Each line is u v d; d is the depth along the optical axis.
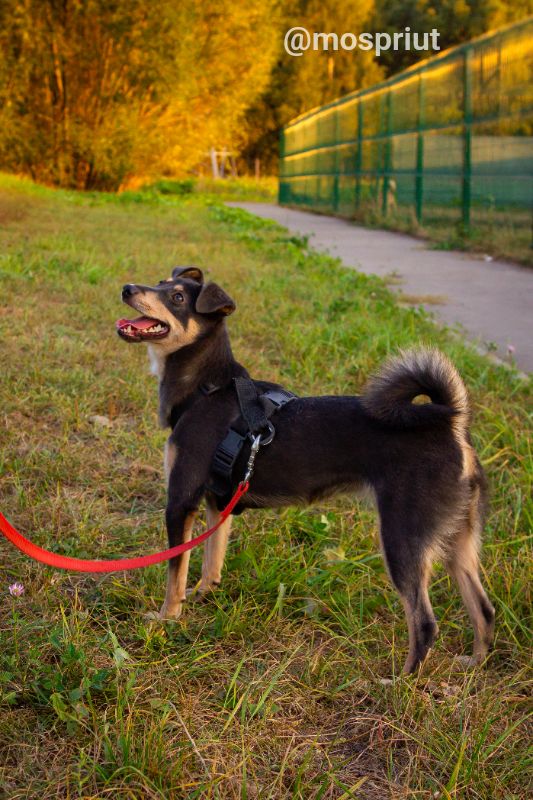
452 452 3.16
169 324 3.43
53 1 24.89
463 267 12.80
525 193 13.24
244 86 32.16
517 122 13.40
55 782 2.44
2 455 4.54
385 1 54.25
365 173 22.23
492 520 4.24
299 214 26.55
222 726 2.75
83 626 3.18
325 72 53.25
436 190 17.23
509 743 2.76
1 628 3.19
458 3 52.75
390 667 3.19
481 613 3.29
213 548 3.62
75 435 5.04
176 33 25.88
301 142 30.28
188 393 3.49
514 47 13.38
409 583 3.09
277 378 6.04
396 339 6.98
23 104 26.61
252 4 30.55
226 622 3.32
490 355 6.93
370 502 3.27
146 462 4.74
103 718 2.68
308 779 2.56
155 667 3.02
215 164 49.31
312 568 3.75
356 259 13.73
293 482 3.32
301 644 3.23
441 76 16.50
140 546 3.94
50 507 4.11
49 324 7.09
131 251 11.70
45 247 11.14
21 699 2.80
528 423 5.38
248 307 8.20
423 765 2.66
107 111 27.08
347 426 3.25
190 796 2.41
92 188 28.70
